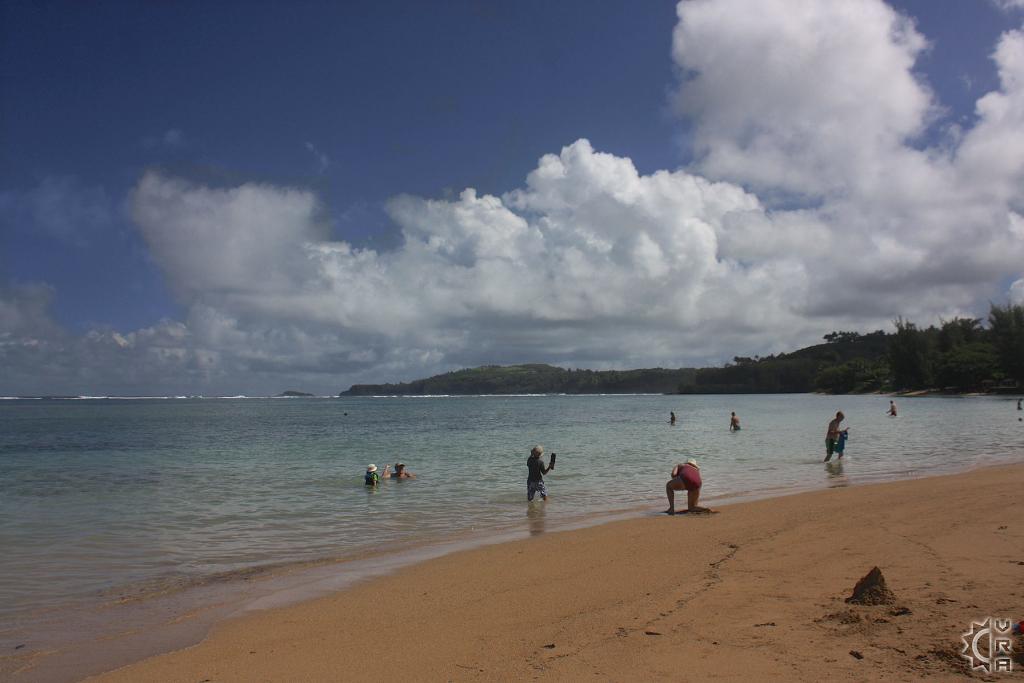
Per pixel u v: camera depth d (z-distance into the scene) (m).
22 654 6.93
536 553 11.09
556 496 18.38
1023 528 10.36
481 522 14.73
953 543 9.54
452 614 7.86
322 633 7.38
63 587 9.62
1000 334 117.19
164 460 31.33
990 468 21.72
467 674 5.84
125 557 11.56
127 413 122.56
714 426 54.09
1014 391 115.38
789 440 37.69
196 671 6.30
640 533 12.37
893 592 7.19
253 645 7.05
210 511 16.38
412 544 12.50
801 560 9.28
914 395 132.38
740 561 9.51
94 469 27.28
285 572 10.44
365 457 31.39
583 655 6.09
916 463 24.42
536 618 7.47
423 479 22.45
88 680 6.17
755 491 18.31
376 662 6.34
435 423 71.50
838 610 6.81
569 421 70.56
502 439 42.91
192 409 155.62
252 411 135.75
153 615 8.26
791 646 5.88
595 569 9.70
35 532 13.83
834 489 17.67
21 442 45.69
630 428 53.91
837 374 183.00
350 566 10.77
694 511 14.66
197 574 10.36
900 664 5.29
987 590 7.09
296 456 32.38
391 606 8.36
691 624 6.76
